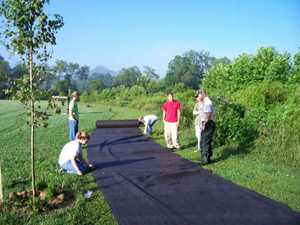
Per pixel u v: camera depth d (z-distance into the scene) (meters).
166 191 7.67
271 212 6.41
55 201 6.77
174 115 12.88
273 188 7.86
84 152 12.48
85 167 9.45
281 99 15.08
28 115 6.75
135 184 8.21
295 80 18.84
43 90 6.73
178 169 9.71
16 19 6.27
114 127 20.20
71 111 13.10
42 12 6.34
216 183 8.27
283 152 10.58
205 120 10.23
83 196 7.24
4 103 47.69
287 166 9.98
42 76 6.68
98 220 6.07
